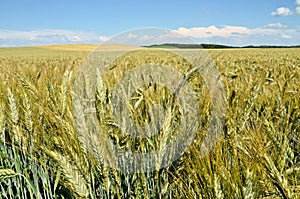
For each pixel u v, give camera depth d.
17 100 2.75
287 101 3.18
